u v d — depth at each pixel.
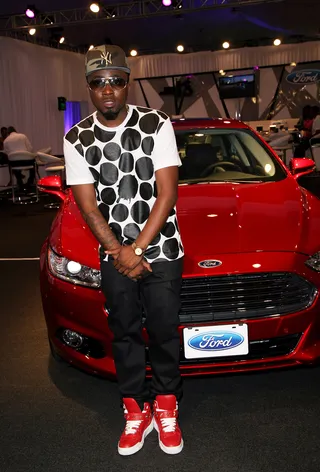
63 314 2.28
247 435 2.02
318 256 2.24
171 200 1.72
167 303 1.85
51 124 13.80
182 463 1.87
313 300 2.18
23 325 3.32
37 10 11.31
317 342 2.25
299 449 1.91
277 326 2.15
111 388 2.46
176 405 2.01
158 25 13.88
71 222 2.53
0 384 2.54
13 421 2.21
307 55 16.50
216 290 2.13
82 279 2.22
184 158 3.35
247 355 2.20
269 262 2.15
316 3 12.56
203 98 17.66
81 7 11.77
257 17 13.66
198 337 2.12
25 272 4.64
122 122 1.70
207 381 2.47
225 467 1.83
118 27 13.75
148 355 2.21
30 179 11.95
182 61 17.34
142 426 1.99
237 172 3.26
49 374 2.63
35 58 13.05
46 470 1.87
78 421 2.19
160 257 1.80
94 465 1.89
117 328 1.93
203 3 11.45
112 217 1.77
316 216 2.53
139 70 17.72
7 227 7.12
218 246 2.24
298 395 2.31
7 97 12.12
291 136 12.11
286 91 17.08
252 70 17.00
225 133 3.49
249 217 2.48
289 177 3.16
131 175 1.72
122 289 1.85
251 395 2.33
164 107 17.95
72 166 1.73
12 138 9.69
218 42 16.66
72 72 14.67
